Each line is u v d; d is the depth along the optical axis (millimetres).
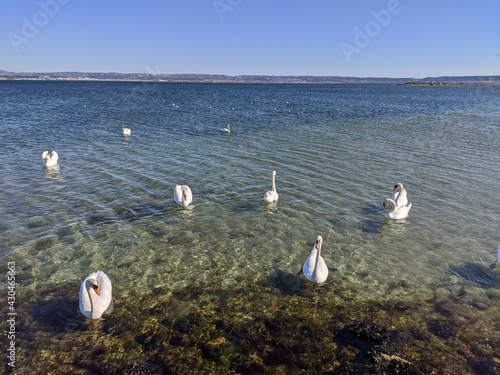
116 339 8242
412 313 9172
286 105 62656
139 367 7516
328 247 12289
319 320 8883
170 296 9719
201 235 12938
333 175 19562
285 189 17406
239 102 68938
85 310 8805
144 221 13914
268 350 7977
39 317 8883
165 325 8672
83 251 11758
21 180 18219
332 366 7590
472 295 9922
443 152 24812
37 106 54656
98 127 34500
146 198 16125
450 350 8016
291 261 11461
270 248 12180
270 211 14961
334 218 14406
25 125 35000
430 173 20047
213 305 9391
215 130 33188
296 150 25062
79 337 8297
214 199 16141
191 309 9227
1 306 9195
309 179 18875
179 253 11781
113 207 15102
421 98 92875
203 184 17984
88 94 91812
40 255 11469
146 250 11914
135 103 63656
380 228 13625
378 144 27266
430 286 10281
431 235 13141
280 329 8570
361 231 13406
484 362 7703
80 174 19266
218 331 8500
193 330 8516
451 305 9500
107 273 10672
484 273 10922
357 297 9766
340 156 23516
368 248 12250
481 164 21891
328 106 61719
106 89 130375
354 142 27984
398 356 7816
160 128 34219
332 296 9797
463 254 11914
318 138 29547
